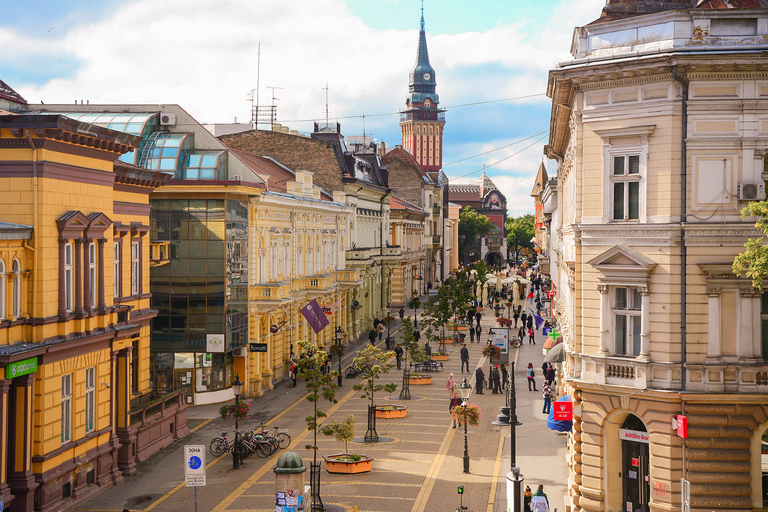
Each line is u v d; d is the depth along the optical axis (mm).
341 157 77188
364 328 83500
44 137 27172
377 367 39625
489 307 109062
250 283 48781
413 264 116125
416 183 124688
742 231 24578
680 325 25016
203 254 44875
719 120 24625
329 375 32750
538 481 32156
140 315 36562
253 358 49469
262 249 50906
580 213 26938
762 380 24844
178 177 47344
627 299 25938
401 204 111438
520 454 36375
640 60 24844
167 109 49812
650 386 25297
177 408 39344
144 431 35500
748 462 24828
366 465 33688
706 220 24703
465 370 60625
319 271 65250
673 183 24891
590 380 26547
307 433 40438
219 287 44812
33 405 27188
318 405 47156
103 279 31547
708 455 24766
